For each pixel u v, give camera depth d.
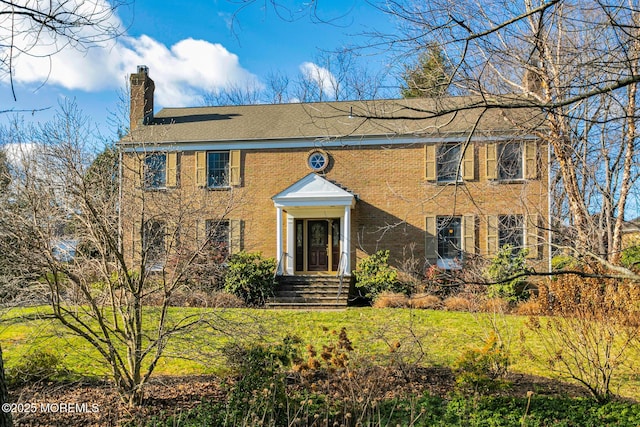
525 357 9.80
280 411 6.85
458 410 7.24
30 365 8.76
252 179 21.08
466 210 19.34
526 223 10.62
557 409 7.35
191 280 8.04
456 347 11.02
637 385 8.74
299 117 22.30
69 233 7.69
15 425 6.92
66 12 4.93
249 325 8.03
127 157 8.18
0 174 7.05
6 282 7.08
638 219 16.77
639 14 6.72
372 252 20.17
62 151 7.12
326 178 20.70
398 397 7.85
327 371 7.87
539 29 6.56
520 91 11.73
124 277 7.66
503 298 15.12
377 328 11.83
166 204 7.71
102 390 8.43
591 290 8.02
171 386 8.76
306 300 18.19
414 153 20.20
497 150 18.62
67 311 7.37
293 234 20.84
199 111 23.94
